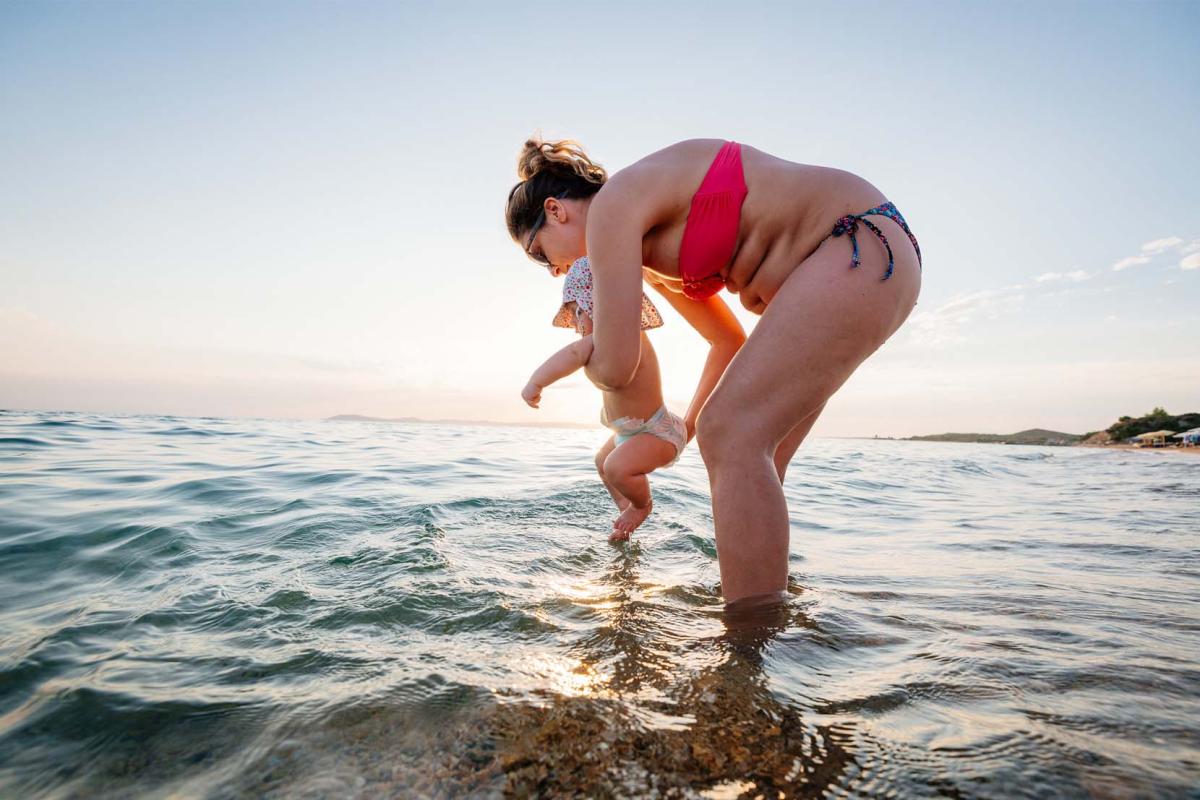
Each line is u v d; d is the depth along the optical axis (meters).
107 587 2.13
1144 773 0.99
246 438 10.05
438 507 3.46
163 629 1.72
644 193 1.80
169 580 2.18
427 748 1.11
